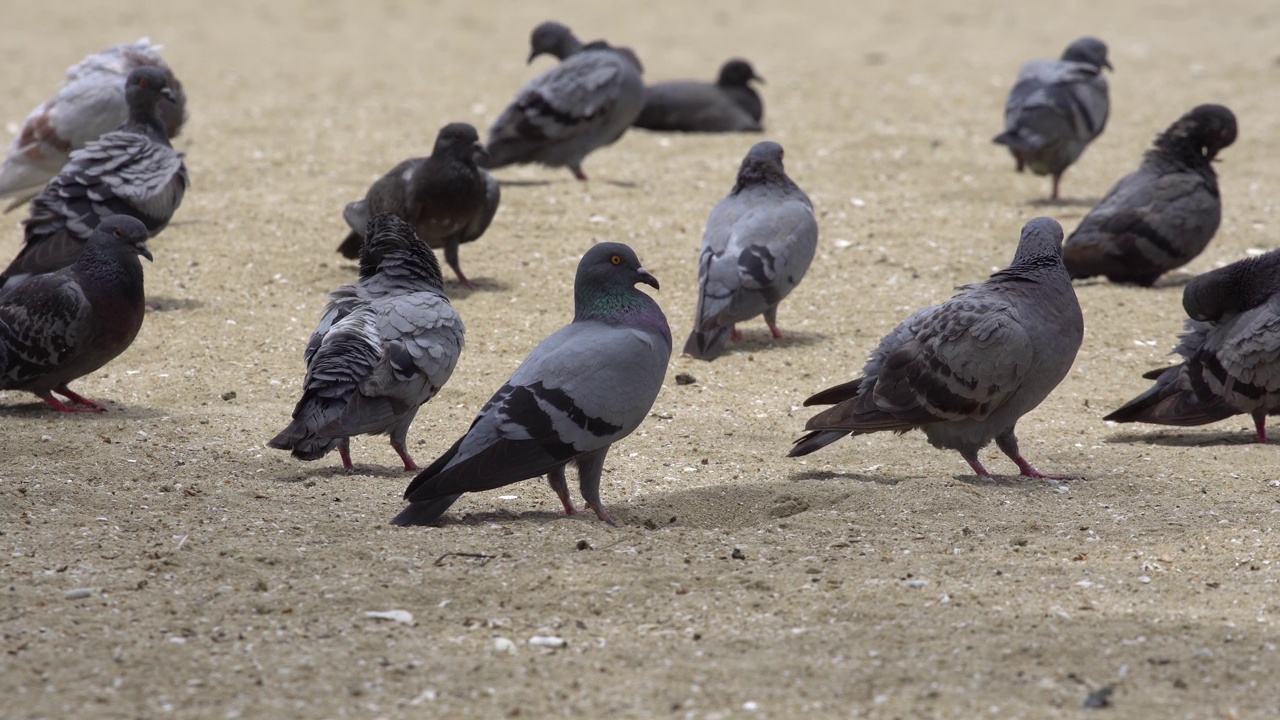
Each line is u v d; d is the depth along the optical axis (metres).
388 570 8.72
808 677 7.21
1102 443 12.45
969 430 10.97
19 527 9.42
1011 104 21.06
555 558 8.97
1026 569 8.80
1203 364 12.42
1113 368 14.71
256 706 6.87
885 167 23.31
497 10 42.12
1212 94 28.64
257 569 8.73
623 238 18.95
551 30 23.34
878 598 8.26
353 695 7.02
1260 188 21.94
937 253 18.55
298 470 11.16
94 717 6.73
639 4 43.56
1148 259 17.22
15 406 13.03
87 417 12.62
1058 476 11.22
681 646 7.62
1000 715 6.79
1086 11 41.34
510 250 18.38
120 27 38.38
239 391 13.45
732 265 14.61
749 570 8.78
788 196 15.30
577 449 9.60
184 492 10.35
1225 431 13.00
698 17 41.28
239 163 23.00
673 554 9.10
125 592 8.30
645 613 8.10
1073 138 20.81
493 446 9.39
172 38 36.62
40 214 14.98
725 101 26.42
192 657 7.42
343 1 43.09
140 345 14.78
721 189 21.64
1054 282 10.90
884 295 16.95
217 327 15.35
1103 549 9.30
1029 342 10.59
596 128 21.94
